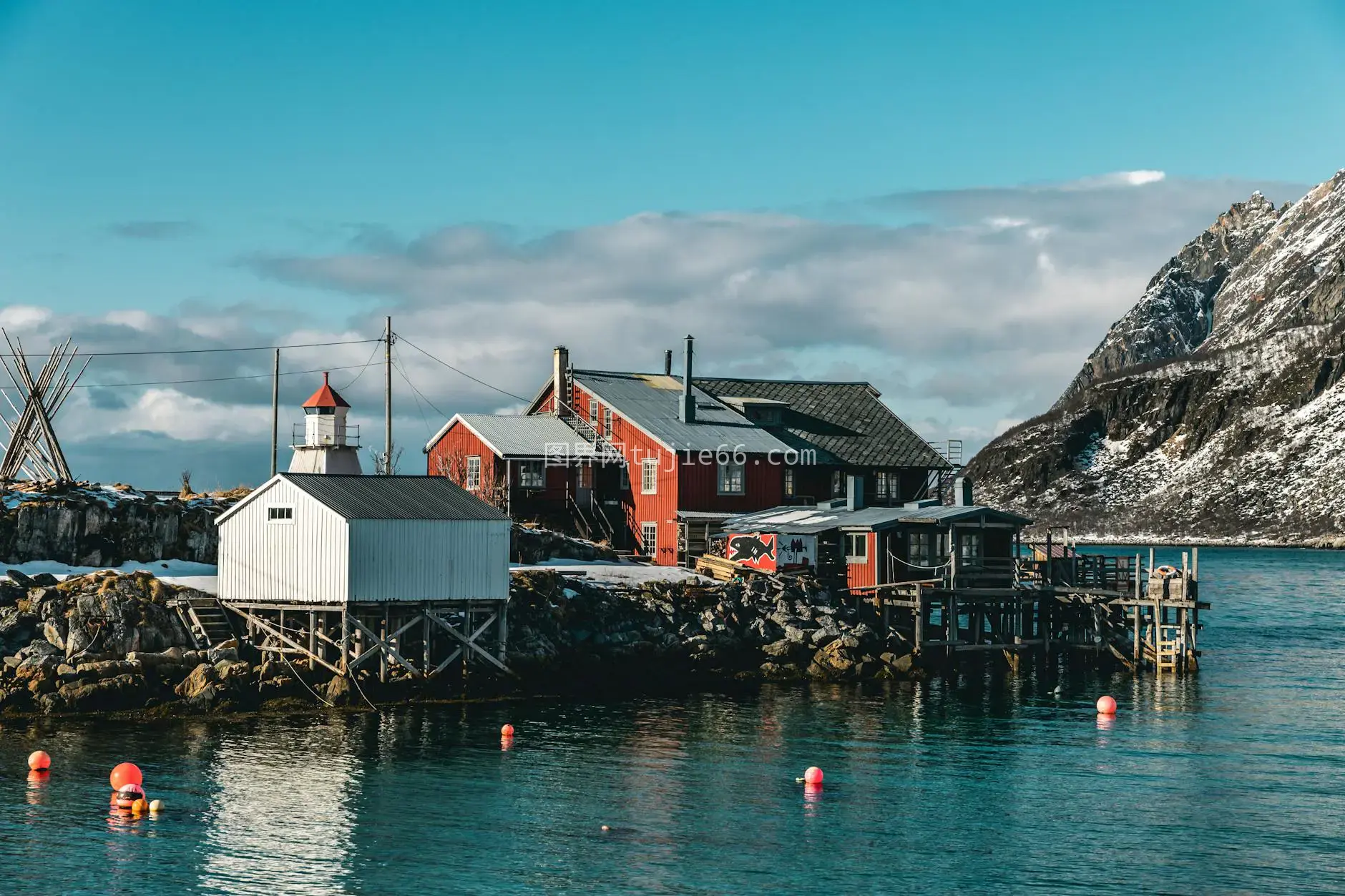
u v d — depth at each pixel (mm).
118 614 47562
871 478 82688
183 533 59875
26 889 29250
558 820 34438
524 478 76750
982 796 37469
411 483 52406
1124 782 39188
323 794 36469
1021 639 63469
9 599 47938
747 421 82250
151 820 34031
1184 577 61000
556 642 53625
